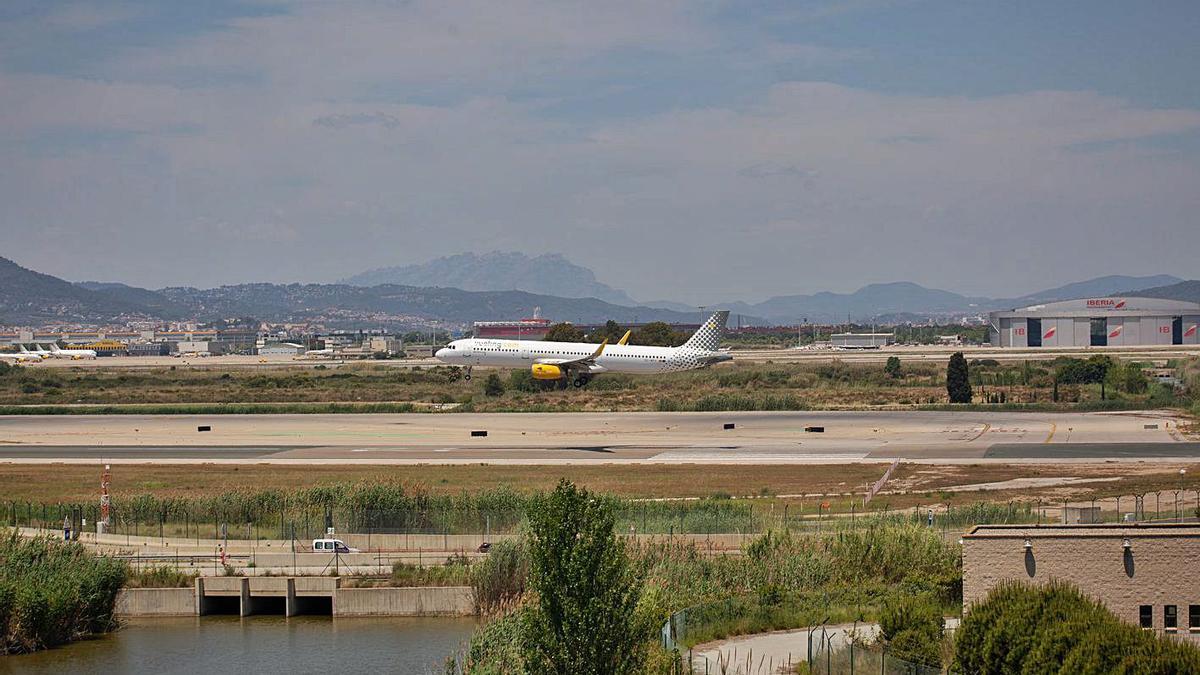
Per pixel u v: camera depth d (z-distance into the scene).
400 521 109.00
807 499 117.06
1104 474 129.00
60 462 149.50
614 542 56.53
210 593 92.00
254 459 151.00
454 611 89.88
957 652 57.00
